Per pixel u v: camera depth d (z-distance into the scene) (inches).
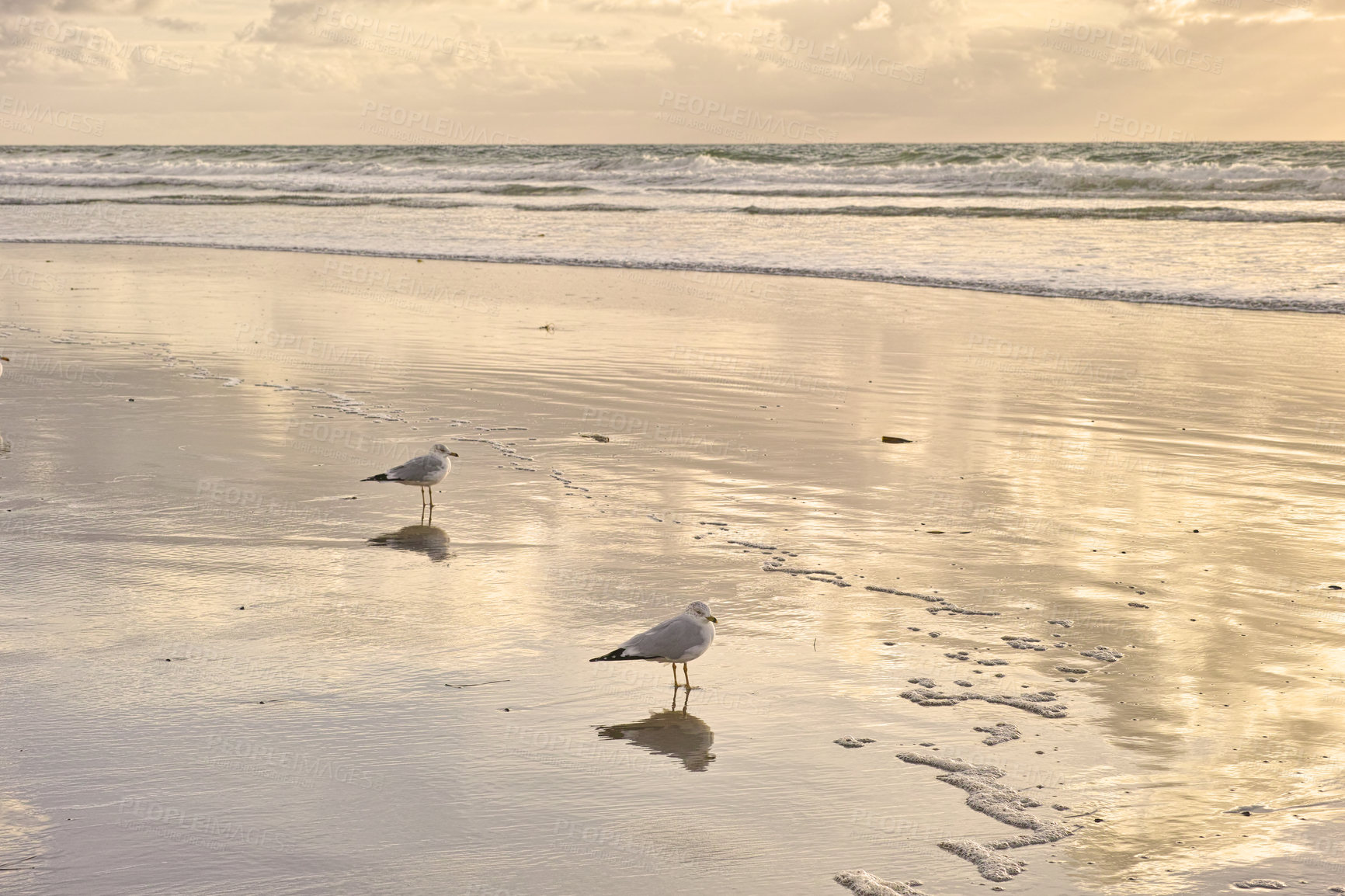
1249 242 1185.4
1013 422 537.3
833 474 444.8
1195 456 476.4
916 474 445.1
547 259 1201.4
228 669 266.1
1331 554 355.9
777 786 217.5
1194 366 672.4
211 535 362.9
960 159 2262.6
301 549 351.9
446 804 209.2
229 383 597.9
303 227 1528.1
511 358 682.2
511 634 290.0
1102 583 330.3
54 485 413.4
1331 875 186.5
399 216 1668.3
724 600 315.0
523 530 373.4
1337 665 272.8
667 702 254.1
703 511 397.4
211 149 3420.3
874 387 613.6
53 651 273.7
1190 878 186.7
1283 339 753.0
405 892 182.1
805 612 307.1
